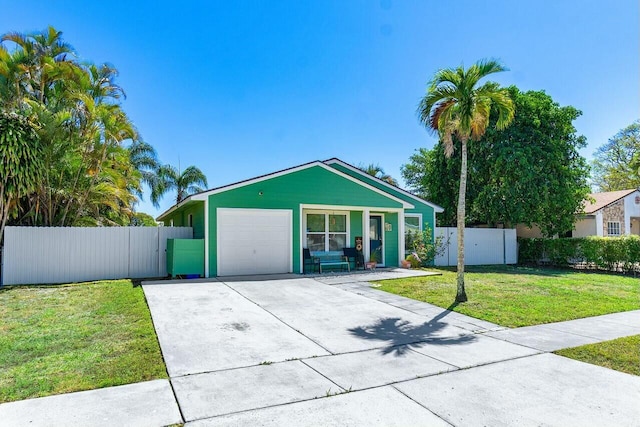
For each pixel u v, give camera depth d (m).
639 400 3.90
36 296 9.13
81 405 3.65
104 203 16.28
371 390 4.09
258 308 8.00
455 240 18.34
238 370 4.65
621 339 6.07
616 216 23.00
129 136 15.90
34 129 12.37
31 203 13.45
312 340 5.95
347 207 14.39
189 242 11.95
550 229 20.23
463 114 9.09
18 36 15.30
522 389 4.16
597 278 13.53
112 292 9.49
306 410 3.61
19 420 3.35
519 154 18.08
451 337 6.22
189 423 3.34
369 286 10.85
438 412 3.60
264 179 12.97
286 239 13.24
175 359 4.98
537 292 10.29
